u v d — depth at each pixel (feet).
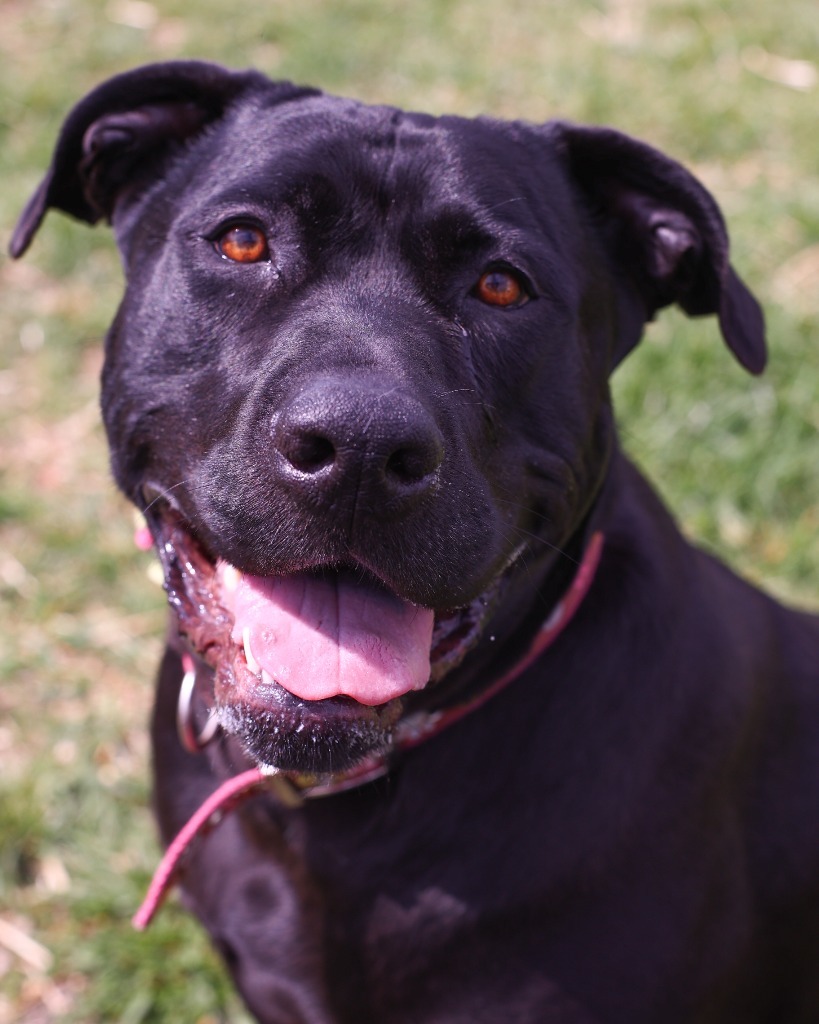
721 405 3.86
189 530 2.55
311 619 2.44
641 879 2.59
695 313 2.79
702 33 6.17
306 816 2.65
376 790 2.62
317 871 2.65
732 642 2.74
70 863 3.18
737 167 5.22
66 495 3.79
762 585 3.59
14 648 3.48
